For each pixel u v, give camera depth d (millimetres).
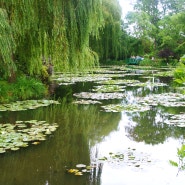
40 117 9555
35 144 6891
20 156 6172
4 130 7715
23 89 12633
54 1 10281
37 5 10266
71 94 14836
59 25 10422
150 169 5590
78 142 7156
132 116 9922
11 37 9180
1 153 6332
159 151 6559
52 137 7480
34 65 12148
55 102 12125
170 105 11727
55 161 5941
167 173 5434
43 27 10672
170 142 7215
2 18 8906
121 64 44344
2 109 10414
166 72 28781
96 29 11609
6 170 5508
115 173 5418
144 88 17453
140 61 44906
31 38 11047
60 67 11430
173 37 41344
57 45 10875
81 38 11008
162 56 42719
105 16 32125
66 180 5113
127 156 6270
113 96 14156
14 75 12820
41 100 12445
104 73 29469
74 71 11664
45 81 18359
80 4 10812
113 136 7703
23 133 7637
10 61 9453
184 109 10969
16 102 11773
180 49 41250
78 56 11383
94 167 5676
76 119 9469
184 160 5336
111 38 34531
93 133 7969
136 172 5461
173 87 17906
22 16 9758
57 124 8781
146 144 7059
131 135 7793
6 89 12008
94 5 11031
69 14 10766
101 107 11406
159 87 17953
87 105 11828
